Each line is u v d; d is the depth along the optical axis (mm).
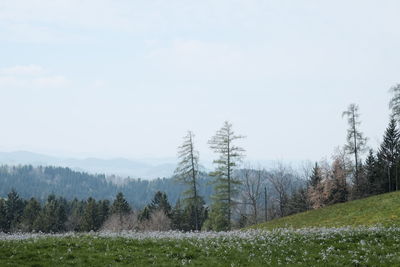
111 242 23172
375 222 41438
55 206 132625
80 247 21750
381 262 18891
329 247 22000
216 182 63062
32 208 123812
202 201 64125
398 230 26844
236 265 18891
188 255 20719
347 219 47844
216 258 20266
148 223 101188
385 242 23094
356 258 19844
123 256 20109
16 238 24531
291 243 23453
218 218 62406
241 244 23594
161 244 23109
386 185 83812
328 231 27594
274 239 24844
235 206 64875
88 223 115688
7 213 126438
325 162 91812
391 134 83875
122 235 26859
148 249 21719
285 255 20797
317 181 96688
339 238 24438
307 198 99500
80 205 141500
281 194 98375
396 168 79688
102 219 119062
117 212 116000
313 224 50406
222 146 62906
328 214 54562
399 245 22062
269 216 103688
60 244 22281
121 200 122938
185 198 63594
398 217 41469
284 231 29031
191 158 63312
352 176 88938
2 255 19156
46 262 18453
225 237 26188
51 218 116750
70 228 127750
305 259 19828
